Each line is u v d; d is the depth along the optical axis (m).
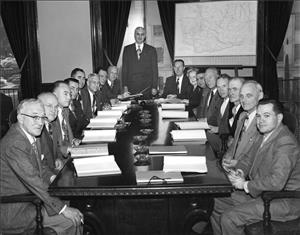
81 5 8.10
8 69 8.02
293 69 7.94
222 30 7.95
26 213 2.45
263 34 7.89
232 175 2.64
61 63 8.23
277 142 2.48
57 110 3.26
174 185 2.18
